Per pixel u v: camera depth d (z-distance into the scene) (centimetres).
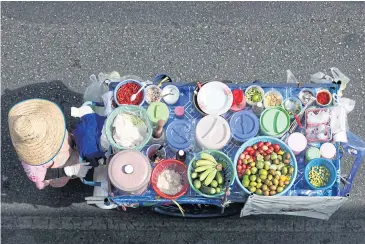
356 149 431
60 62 568
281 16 578
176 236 521
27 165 420
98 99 484
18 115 411
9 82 562
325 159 412
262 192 396
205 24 575
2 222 527
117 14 580
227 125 407
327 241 518
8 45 572
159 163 404
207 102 421
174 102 431
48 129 398
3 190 534
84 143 423
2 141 546
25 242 523
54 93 560
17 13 582
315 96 435
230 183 392
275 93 435
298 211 433
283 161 405
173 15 579
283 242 517
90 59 568
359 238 518
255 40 571
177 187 404
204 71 563
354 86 559
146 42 572
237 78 561
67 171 441
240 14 579
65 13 581
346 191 424
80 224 526
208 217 506
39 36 575
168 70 564
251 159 404
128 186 376
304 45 570
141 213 527
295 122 421
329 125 418
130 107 407
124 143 399
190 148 418
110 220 526
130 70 565
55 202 530
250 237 519
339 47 570
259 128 421
